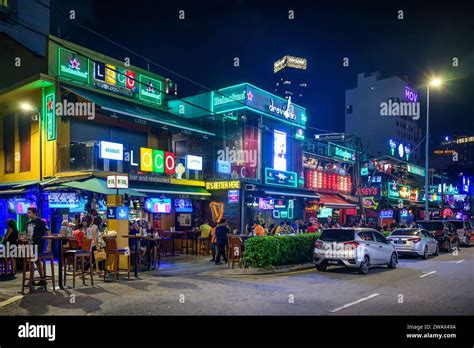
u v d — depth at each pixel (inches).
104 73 799.7
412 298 385.4
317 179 1208.2
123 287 435.5
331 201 1176.8
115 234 502.6
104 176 685.9
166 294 396.5
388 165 1509.6
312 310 331.9
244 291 413.7
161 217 880.3
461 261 744.3
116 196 536.7
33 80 703.1
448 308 344.2
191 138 978.7
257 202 936.3
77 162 702.5
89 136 784.3
